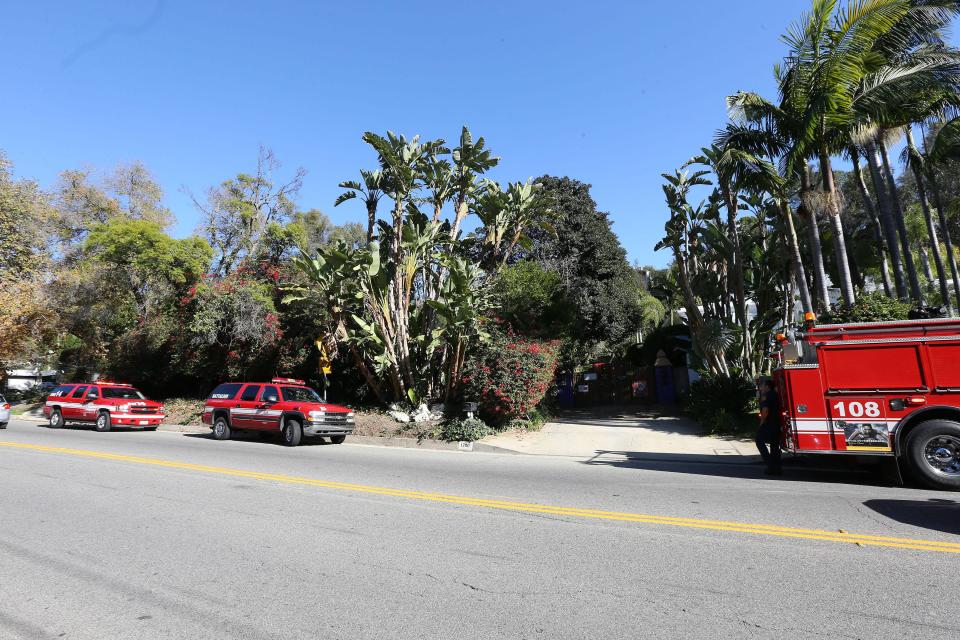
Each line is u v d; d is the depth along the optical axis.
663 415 20.12
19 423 23.03
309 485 8.73
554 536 5.74
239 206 32.91
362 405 21.44
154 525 6.22
